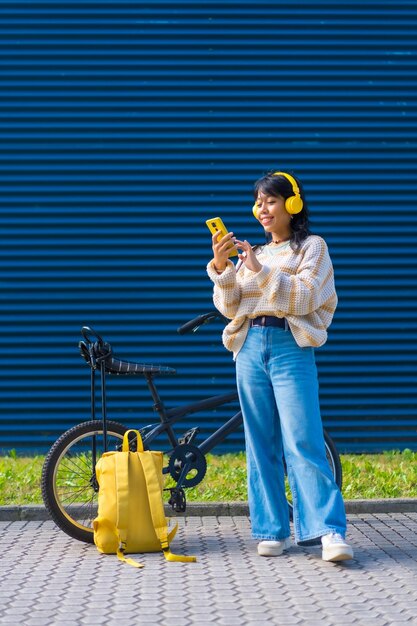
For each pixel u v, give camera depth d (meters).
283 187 6.02
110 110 10.31
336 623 4.66
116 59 10.34
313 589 5.27
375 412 10.32
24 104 10.26
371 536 6.62
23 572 5.68
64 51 10.30
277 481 6.11
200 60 10.38
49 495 6.43
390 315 10.38
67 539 6.61
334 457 6.98
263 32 10.41
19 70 10.27
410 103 10.48
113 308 10.24
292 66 10.41
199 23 10.38
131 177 10.30
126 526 6.06
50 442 10.19
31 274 10.20
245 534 6.71
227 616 4.79
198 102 10.37
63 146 10.27
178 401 10.25
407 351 10.38
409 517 7.26
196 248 10.31
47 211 10.22
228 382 10.29
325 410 10.28
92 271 10.24
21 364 10.18
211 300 10.30
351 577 5.51
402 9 10.52
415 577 5.51
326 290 5.96
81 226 10.26
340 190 10.39
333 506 5.84
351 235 10.38
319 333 5.91
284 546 6.14
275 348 5.94
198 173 10.34
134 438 6.62
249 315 6.02
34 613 4.86
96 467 6.25
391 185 10.43
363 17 10.48
